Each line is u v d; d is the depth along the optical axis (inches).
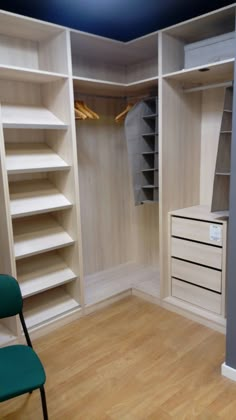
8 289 70.7
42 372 60.3
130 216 146.2
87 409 72.2
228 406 71.7
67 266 110.7
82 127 123.8
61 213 108.4
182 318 107.8
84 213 130.0
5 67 84.3
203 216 101.2
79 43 104.2
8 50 98.2
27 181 104.6
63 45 94.6
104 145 132.0
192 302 108.1
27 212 93.7
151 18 104.7
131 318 109.0
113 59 123.9
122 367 85.3
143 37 101.0
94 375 82.6
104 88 113.1
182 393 75.8
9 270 91.8
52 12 98.9
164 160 106.0
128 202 144.7
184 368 84.1
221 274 97.3
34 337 98.6
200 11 101.3
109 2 93.2
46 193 103.9
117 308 115.5
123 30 113.5
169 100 103.7
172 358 88.2
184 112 109.3
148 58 123.0
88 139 126.4
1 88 97.6
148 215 138.9
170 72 102.0
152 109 116.4
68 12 99.4
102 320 108.3
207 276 101.5
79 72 119.2
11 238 89.2
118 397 75.3
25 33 95.5
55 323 103.3
